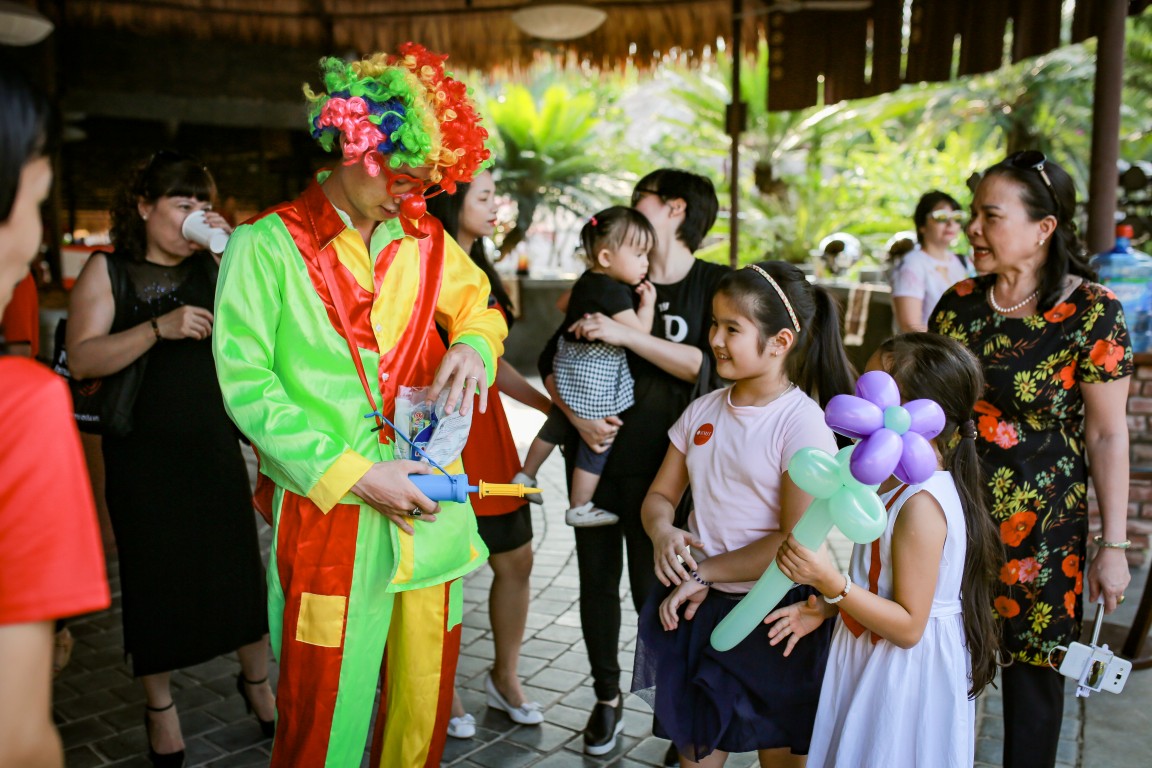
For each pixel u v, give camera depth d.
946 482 1.76
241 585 2.68
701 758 1.95
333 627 1.84
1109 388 2.11
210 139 10.53
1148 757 2.66
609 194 16.03
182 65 7.74
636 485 2.61
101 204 10.45
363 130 1.61
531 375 10.56
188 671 3.36
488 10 7.25
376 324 1.87
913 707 1.76
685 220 2.60
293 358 1.82
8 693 0.95
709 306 2.59
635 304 2.56
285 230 1.80
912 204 13.75
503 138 15.69
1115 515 2.11
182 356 2.55
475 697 3.08
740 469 1.96
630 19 6.85
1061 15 4.67
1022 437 2.18
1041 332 2.15
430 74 1.72
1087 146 14.43
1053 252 2.14
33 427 0.97
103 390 2.45
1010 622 2.18
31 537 0.96
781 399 1.95
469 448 2.62
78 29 7.49
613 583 2.74
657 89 20.30
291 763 1.89
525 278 11.41
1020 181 2.10
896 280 4.36
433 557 1.89
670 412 2.58
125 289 2.56
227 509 2.63
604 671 2.72
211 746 2.81
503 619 2.86
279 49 7.88
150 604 2.55
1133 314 4.20
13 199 0.98
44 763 0.98
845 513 1.52
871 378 1.59
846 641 1.84
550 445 2.86
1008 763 2.25
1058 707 2.22
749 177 15.68
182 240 2.55
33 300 3.16
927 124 15.17
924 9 5.39
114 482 2.53
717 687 1.92
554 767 2.66
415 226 1.96
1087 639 3.44
